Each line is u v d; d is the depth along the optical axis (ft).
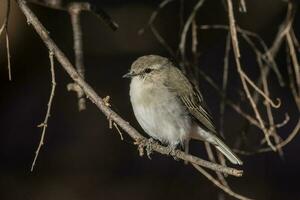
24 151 49.67
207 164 21.98
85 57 50.80
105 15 29.12
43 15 44.57
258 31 48.37
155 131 32.53
